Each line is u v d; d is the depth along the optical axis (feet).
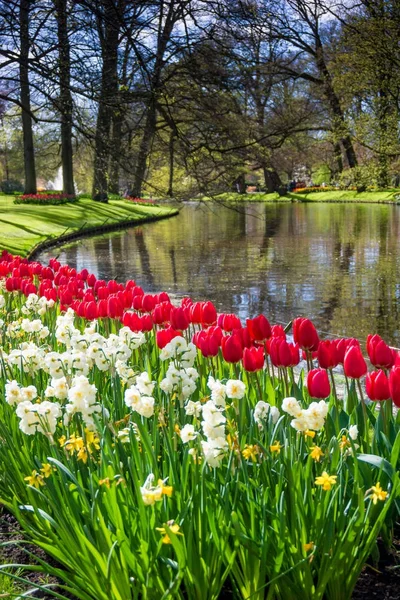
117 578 8.82
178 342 12.65
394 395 11.30
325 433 12.09
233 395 10.49
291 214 153.07
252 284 53.52
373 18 111.24
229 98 57.82
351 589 9.53
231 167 55.72
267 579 9.61
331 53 138.41
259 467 10.38
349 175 139.54
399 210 151.33
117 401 13.08
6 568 11.12
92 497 9.56
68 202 148.46
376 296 46.44
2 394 13.93
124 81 52.54
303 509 9.17
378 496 9.24
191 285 54.24
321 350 13.00
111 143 53.36
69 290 22.89
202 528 9.18
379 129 122.93
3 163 291.17
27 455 11.80
